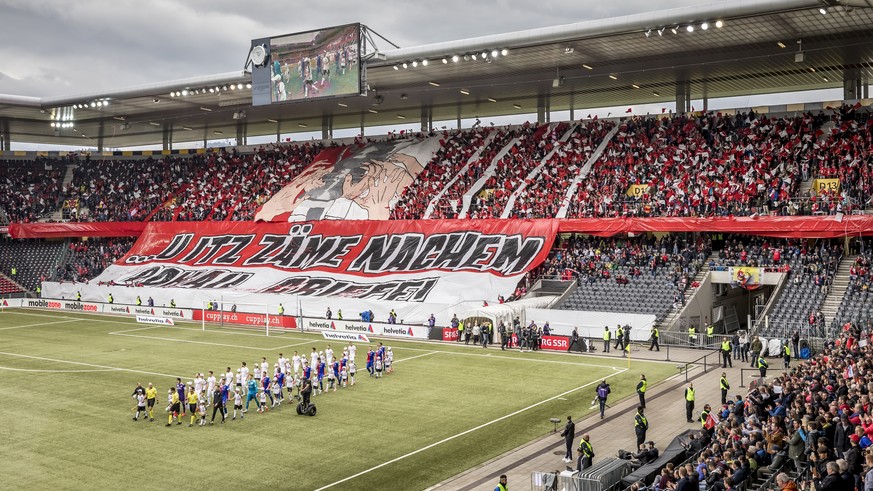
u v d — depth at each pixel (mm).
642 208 65062
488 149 81438
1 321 70500
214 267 78812
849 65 65312
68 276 86438
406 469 28391
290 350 53906
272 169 91625
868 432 20328
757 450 22250
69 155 102312
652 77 71312
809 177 62812
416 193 79125
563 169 74000
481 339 57031
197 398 34938
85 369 47094
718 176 65438
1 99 80125
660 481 21172
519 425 34344
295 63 68562
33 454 30078
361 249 74688
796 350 47938
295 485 26656
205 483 26797
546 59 63969
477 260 67562
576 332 53125
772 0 47750
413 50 63000
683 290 57375
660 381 43125
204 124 98062
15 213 92688
